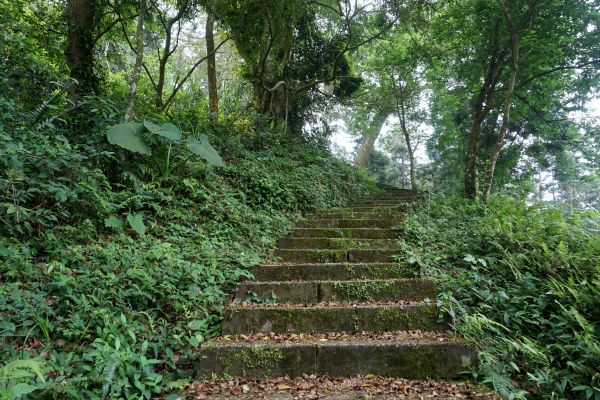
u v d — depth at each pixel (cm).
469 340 249
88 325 238
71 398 191
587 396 218
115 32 823
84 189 331
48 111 420
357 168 1046
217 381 231
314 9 1039
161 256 313
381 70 1326
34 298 241
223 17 849
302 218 562
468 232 455
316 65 1160
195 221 430
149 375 216
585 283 294
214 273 327
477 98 988
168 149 456
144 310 273
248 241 429
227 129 747
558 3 744
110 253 296
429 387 224
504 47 849
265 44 1010
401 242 420
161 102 738
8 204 278
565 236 387
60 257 293
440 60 1105
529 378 237
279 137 891
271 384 229
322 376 237
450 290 323
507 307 298
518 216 471
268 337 267
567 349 252
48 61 689
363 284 320
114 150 418
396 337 264
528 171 1331
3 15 528
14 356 208
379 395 215
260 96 1082
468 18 891
